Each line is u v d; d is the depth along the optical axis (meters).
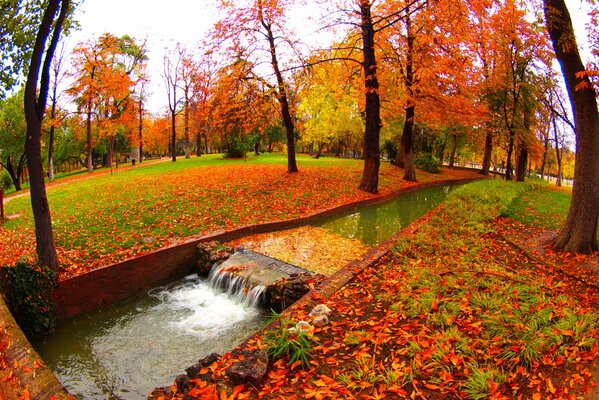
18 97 31.28
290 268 8.99
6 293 7.16
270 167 25.17
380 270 8.08
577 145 8.81
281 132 40.16
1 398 4.06
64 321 7.89
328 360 4.71
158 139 56.28
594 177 8.62
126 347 6.98
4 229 12.84
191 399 4.07
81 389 5.98
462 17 14.14
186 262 10.23
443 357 4.42
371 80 17.34
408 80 20.95
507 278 6.77
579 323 4.79
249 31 18.94
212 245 10.41
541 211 14.09
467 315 5.52
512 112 24.48
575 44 8.25
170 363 6.46
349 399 3.91
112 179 22.22
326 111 34.47
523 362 4.28
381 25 19.58
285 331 4.97
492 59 23.83
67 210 14.03
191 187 17.50
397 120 30.25
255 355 4.62
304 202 15.38
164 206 13.94
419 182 23.50
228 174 21.72
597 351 4.23
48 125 28.20
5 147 30.91
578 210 8.88
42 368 4.70
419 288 6.56
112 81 29.34
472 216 12.36
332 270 9.01
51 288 7.72
